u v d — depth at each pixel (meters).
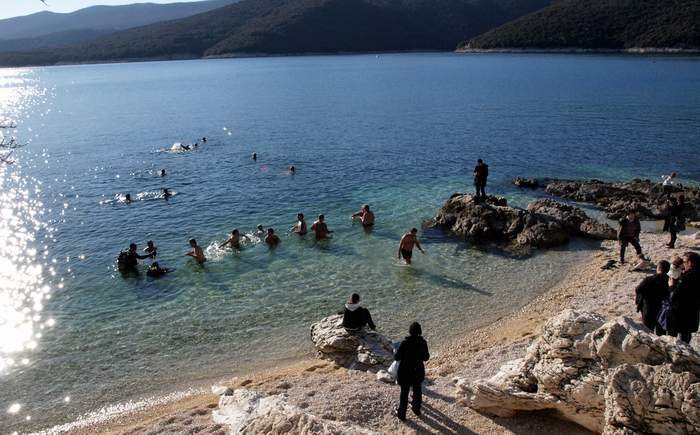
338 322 15.98
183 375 14.74
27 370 15.09
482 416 10.94
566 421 10.23
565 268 21.62
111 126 64.38
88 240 25.70
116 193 33.59
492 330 16.66
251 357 15.55
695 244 22.75
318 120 64.62
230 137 54.12
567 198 31.98
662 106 68.19
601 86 93.19
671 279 12.84
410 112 70.12
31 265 22.72
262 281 20.69
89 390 14.12
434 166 40.09
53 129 63.03
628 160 41.41
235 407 11.94
